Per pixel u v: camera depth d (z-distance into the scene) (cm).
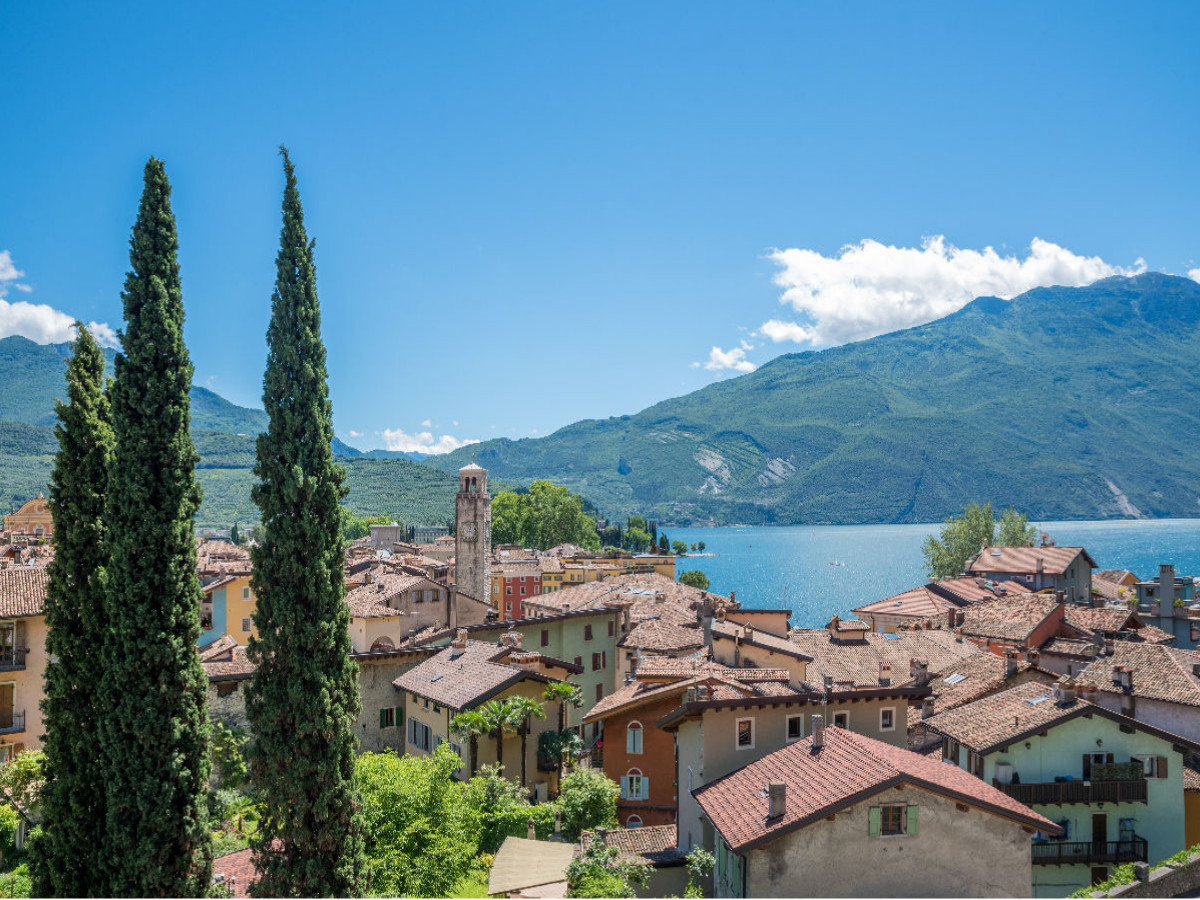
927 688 4566
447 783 4475
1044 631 7781
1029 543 14862
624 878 3688
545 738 5594
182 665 2944
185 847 2877
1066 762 4391
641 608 8112
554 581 16150
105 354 3344
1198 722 5181
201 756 2962
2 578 5362
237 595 8119
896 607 10225
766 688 4350
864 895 2994
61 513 3189
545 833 4703
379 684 6116
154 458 2973
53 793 3025
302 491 3033
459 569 12444
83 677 3067
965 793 3089
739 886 3120
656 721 4819
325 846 2981
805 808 3053
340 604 3084
